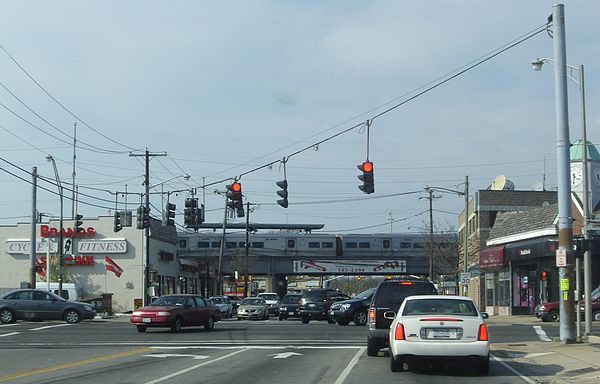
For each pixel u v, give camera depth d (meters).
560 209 21.08
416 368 15.68
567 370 15.35
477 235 58.97
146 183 44.47
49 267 50.41
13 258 57.22
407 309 14.99
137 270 56.00
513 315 47.41
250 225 82.06
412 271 86.00
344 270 86.12
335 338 24.81
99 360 17.72
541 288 43.97
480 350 14.09
